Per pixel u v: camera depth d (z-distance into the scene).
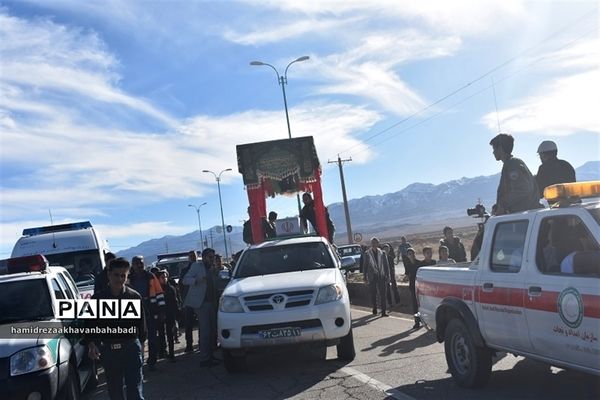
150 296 10.06
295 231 12.68
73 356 7.16
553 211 5.56
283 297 8.16
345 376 7.84
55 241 13.44
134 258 10.12
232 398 7.29
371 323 13.29
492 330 6.17
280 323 8.04
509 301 5.82
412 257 12.91
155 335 10.15
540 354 5.48
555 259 5.46
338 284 8.48
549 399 5.95
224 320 8.25
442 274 7.21
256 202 14.70
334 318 8.16
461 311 6.60
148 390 8.39
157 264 21.81
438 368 7.89
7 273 7.99
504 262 6.09
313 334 8.03
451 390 6.67
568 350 5.05
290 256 9.70
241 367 8.84
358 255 36.75
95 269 13.30
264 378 8.26
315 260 9.59
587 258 4.68
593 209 5.21
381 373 7.85
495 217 6.38
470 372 6.58
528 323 5.55
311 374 8.16
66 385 6.70
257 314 8.07
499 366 7.65
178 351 12.34
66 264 13.30
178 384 8.61
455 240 12.85
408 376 7.56
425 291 7.64
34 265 8.01
